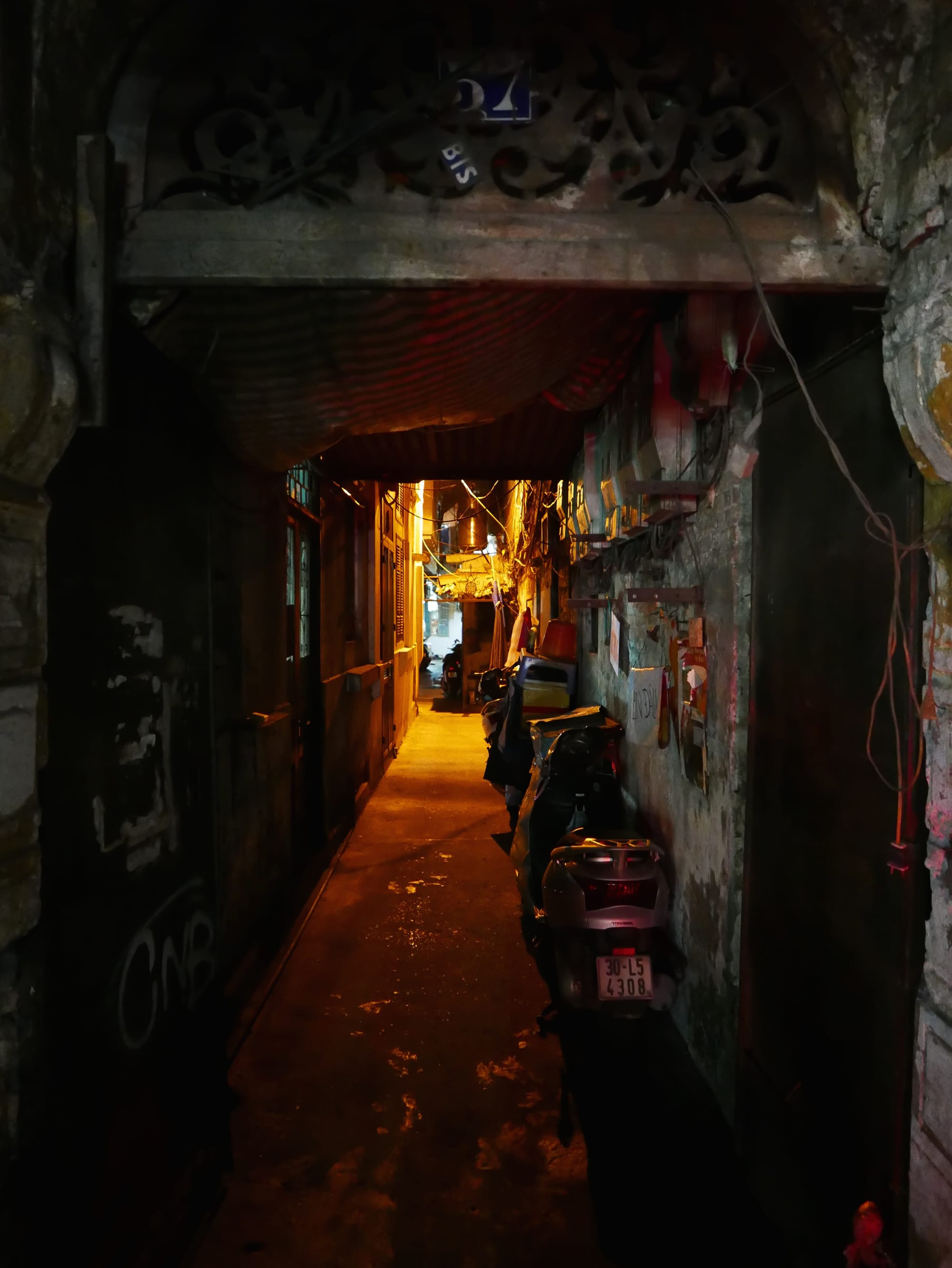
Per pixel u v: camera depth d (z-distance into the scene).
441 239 1.65
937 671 1.49
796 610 2.15
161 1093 2.08
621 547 4.29
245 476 3.52
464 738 11.43
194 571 2.41
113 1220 1.79
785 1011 2.19
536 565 8.73
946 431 1.40
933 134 1.41
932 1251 1.46
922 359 1.44
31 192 1.42
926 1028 1.50
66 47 1.48
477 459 5.86
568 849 3.35
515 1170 2.51
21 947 1.46
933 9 1.41
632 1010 3.08
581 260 1.66
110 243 1.60
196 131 1.68
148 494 2.08
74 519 1.70
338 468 6.04
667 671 3.43
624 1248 2.19
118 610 1.91
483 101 1.69
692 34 1.72
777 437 2.29
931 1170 1.47
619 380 3.54
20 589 1.43
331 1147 2.61
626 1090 2.91
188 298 1.89
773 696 2.29
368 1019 3.44
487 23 1.88
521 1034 3.32
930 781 1.51
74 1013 1.67
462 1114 2.79
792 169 1.69
